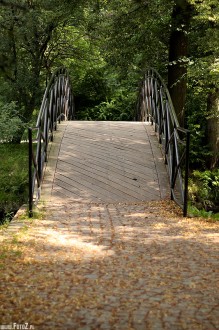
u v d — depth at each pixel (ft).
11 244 15.62
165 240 16.66
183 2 28.17
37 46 43.45
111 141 31.45
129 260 14.24
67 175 25.66
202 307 10.59
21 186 26.22
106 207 21.89
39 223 18.85
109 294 11.32
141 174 26.20
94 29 45.96
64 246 15.60
